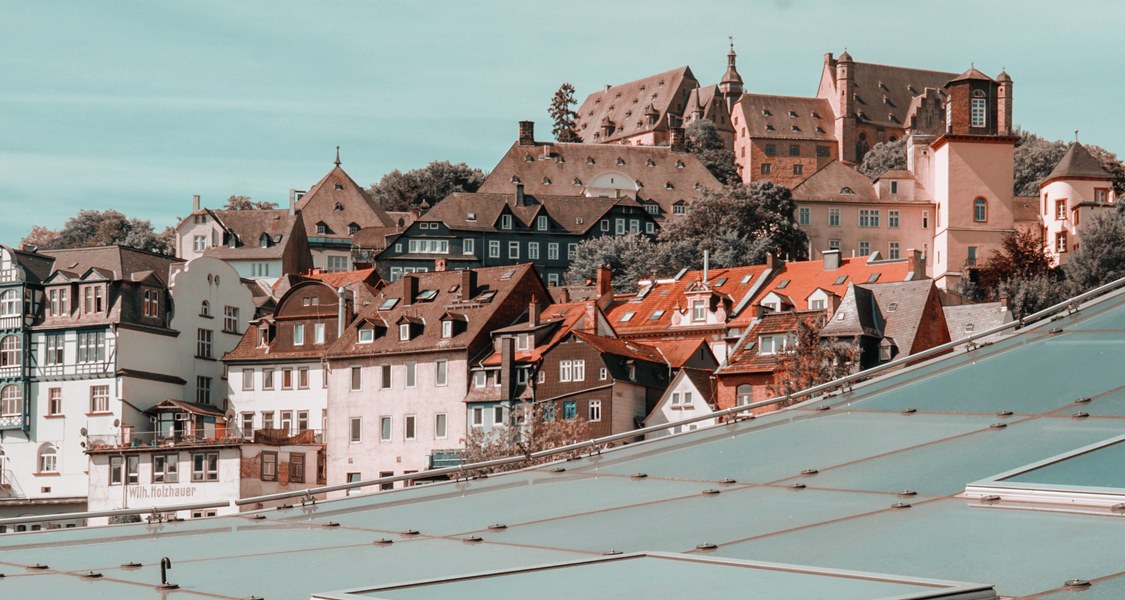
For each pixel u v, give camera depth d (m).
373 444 106.94
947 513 20.67
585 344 99.38
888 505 21.67
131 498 102.12
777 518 21.70
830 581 16.11
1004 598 16.28
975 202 172.88
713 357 106.56
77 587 21.02
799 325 91.25
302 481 105.81
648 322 116.94
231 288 122.25
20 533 26.23
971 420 26.11
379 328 109.06
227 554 22.92
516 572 17.27
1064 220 175.88
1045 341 30.62
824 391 32.53
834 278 122.62
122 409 110.38
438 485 27.81
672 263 179.88
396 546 22.73
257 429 107.50
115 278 113.75
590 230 195.75
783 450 26.38
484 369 102.69
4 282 115.06
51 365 113.31
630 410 99.25
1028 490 20.94
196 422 110.06
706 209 192.75
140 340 112.75
